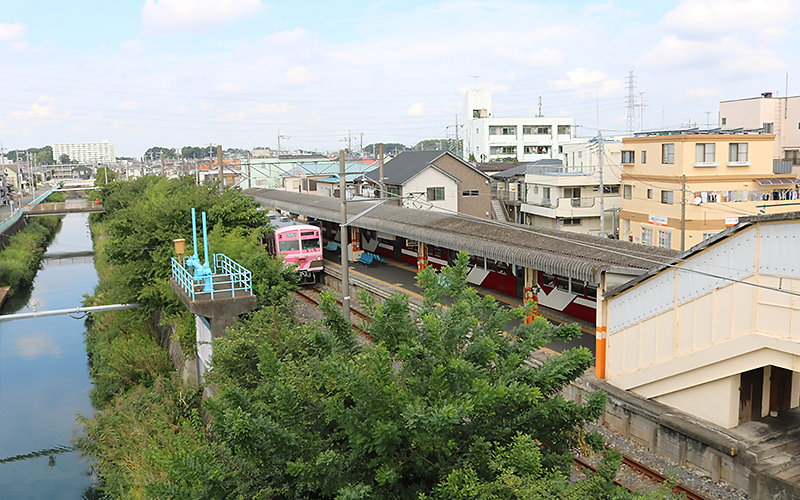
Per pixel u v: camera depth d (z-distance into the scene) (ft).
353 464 24.70
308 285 98.89
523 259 57.62
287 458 24.36
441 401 23.25
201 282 62.54
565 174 145.59
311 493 25.59
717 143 111.34
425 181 138.72
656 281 45.11
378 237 112.88
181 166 371.76
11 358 97.09
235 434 22.76
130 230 78.13
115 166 530.27
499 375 27.35
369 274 92.73
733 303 39.70
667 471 40.47
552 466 25.62
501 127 246.68
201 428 42.06
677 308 43.65
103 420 57.41
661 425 43.04
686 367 42.91
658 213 119.24
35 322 119.14
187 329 68.49
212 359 47.57
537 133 249.55
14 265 143.23
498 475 23.04
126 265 77.56
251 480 25.73
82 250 203.10
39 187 443.73
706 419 42.34
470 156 227.20
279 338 47.85
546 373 26.53
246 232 80.74
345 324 29.40
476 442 23.93
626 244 58.54
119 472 49.32
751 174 113.50
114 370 75.92
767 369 42.37
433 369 24.63
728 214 110.32
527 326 30.50
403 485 25.50
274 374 27.30
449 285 31.78
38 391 82.43
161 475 42.29
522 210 158.92
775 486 35.24
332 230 121.29
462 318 28.17
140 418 56.18
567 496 21.47
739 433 39.81
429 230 76.59
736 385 40.70
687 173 111.55
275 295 64.28
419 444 24.36
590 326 61.87
